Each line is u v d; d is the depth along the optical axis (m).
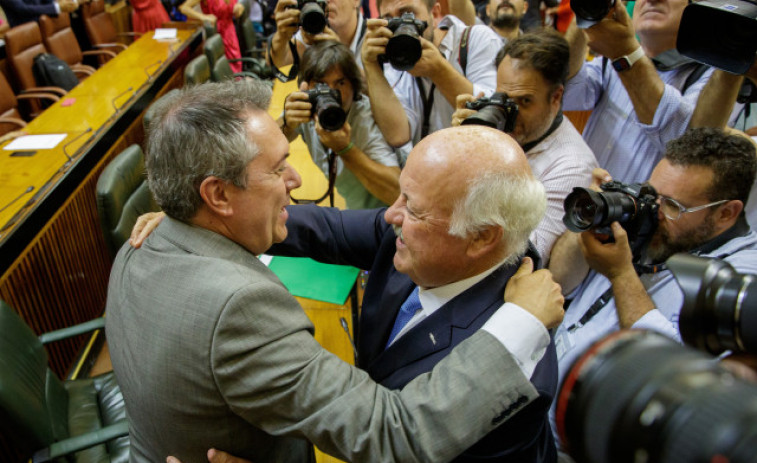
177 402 0.86
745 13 1.11
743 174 1.12
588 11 1.46
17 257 2.07
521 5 2.96
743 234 1.18
